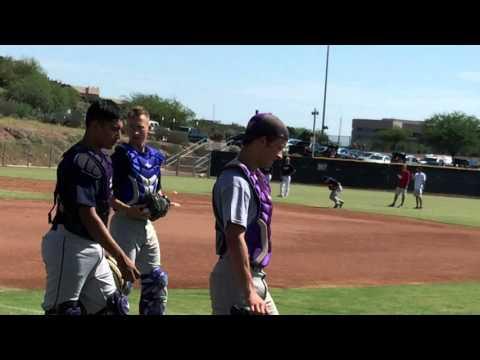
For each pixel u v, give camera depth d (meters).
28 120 70.06
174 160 58.47
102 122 5.30
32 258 11.97
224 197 4.52
